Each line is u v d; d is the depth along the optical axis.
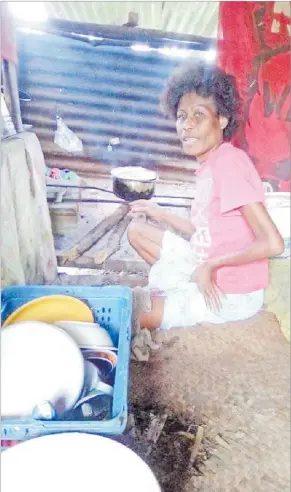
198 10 0.92
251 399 1.06
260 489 1.03
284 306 1.07
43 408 0.88
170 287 1.05
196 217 1.02
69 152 0.96
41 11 0.89
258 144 1.00
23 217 0.98
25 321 0.97
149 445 1.04
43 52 0.91
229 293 1.06
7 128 0.93
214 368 1.07
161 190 1.00
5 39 0.89
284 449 1.05
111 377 0.99
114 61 0.93
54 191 0.98
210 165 1.00
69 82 0.93
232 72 0.96
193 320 1.06
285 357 1.08
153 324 1.06
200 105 0.97
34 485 0.85
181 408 1.05
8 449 0.85
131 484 0.85
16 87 0.92
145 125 0.96
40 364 0.92
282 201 1.03
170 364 1.06
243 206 1.02
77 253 1.02
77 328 1.00
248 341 1.08
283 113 0.99
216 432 1.05
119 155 0.98
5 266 1.00
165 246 1.03
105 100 0.94
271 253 1.05
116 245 1.02
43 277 1.02
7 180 0.95
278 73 0.97
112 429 0.87
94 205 1.00
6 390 0.90
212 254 1.04
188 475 1.03
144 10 0.90
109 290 1.03
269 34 0.95
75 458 0.86
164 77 0.94
